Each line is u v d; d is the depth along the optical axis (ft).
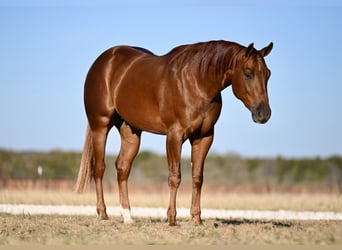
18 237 33.83
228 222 42.27
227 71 35.55
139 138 42.68
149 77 38.50
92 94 43.24
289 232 35.14
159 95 37.42
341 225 39.70
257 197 87.10
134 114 39.93
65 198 74.84
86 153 44.19
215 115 37.22
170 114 36.81
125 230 36.55
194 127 36.47
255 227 37.35
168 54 38.63
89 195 80.84
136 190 104.99
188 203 70.74
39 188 103.19
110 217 47.65
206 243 32.22
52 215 51.72
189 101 36.09
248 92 34.40
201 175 38.17
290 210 62.80
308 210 63.00
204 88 35.99
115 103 41.81
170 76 36.86
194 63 36.22
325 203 71.87
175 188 36.96
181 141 36.65
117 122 43.75
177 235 34.37
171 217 37.37
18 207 61.36
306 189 110.32
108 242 32.76
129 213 41.55
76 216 49.11
